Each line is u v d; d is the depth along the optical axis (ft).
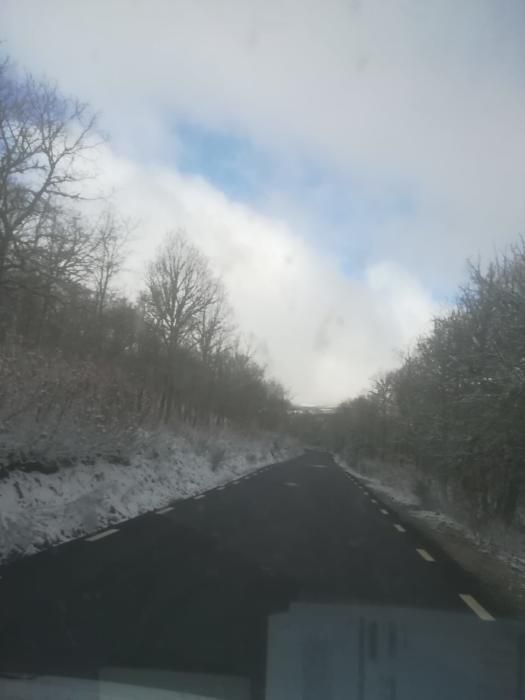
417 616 23.04
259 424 236.43
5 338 68.33
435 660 18.34
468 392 50.16
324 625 20.92
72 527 33.94
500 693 16.11
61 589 22.50
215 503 53.83
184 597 22.90
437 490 70.54
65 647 17.03
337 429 350.02
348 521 49.19
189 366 147.13
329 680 16.15
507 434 44.50
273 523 44.21
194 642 18.16
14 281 68.69
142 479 55.26
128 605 21.30
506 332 43.91
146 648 17.40
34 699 13.52
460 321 58.34
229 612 21.48
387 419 152.35
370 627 21.15
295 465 152.97
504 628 22.12
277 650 17.98
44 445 42.09
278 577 27.37
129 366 109.09
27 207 68.69
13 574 24.13
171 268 136.77
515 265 49.78
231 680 15.61
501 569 34.71
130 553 29.68
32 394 44.50
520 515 56.39
